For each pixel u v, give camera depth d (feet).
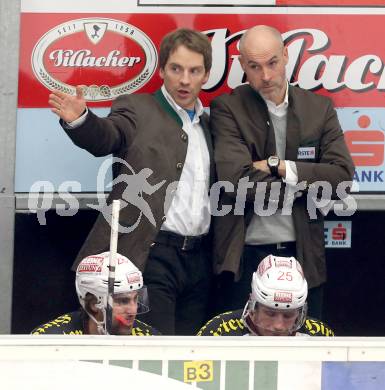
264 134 52.01
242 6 54.75
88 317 45.16
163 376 36.29
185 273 51.52
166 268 51.08
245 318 46.03
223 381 36.50
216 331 46.83
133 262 50.21
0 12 53.78
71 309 55.98
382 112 55.52
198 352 36.32
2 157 54.13
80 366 36.04
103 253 45.39
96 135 48.42
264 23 54.90
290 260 45.83
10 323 53.93
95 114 51.60
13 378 35.83
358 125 55.52
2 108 54.03
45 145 54.44
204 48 50.96
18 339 35.81
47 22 54.24
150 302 50.80
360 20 55.16
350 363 36.60
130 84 54.85
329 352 36.55
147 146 50.49
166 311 51.08
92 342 36.01
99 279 44.39
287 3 54.90
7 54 53.98
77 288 45.19
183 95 50.96
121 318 44.39
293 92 52.60
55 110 47.78
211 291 52.90
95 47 54.54
